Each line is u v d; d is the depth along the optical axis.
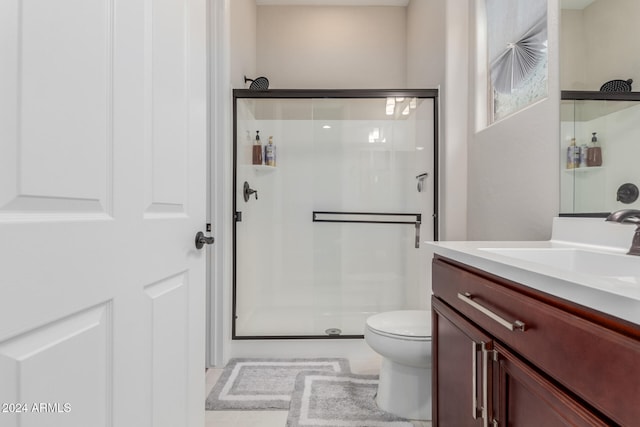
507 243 1.25
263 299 2.66
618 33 1.04
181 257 0.98
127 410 0.72
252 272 2.53
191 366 1.04
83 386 0.60
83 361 0.61
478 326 0.92
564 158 1.25
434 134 2.22
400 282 2.66
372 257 2.69
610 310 0.51
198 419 1.08
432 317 1.28
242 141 2.34
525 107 1.49
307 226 2.71
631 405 0.47
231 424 1.45
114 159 0.69
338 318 2.57
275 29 3.25
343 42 3.26
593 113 1.13
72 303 0.58
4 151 0.47
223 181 2.03
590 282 0.57
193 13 1.08
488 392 0.84
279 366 2.01
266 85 2.76
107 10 0.67
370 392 1.70
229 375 1.89
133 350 0.75
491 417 0.83
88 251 0.62
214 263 2.02
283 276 2.69
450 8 2.04
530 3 1.47
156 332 0.85
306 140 2.70
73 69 0.59
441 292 1.19
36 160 0.51
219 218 2.03
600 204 1.09
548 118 1.33
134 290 0.75
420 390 1.49
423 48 2.62
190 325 1.04
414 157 2.58
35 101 0.51
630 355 0.47
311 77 3.26
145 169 0.80
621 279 0.62
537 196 1.40
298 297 2.69
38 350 0.52
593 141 1.13
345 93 2.27
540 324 0.66
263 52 3.24
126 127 0.73
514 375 0.74
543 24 1.38
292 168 2.70
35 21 0.51
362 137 2.68
